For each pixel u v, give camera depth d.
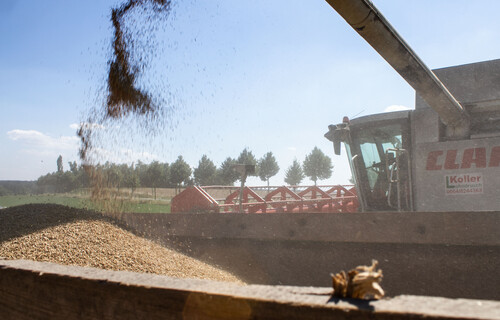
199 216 5.01
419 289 3.68
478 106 5.73
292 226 4.43
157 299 1.35
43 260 3.04
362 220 4.08
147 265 3.28
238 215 4.78
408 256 3.81
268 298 1.16
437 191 5.46
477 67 5.72
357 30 3.85
